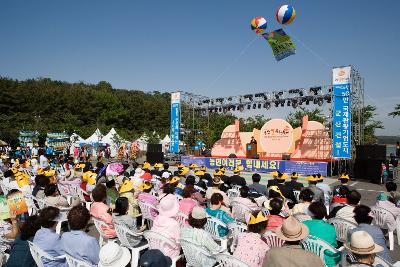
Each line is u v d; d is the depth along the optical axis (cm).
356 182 1753
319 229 448
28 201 796
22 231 419
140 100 7806
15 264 403
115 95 7781
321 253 438
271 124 2497
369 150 1764
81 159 2950
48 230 426
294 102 2269
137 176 1020
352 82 1923
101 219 575
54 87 7281
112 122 7012
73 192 918
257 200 752
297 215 555
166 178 924
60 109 6297
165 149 3991
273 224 487
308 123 2378
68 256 403
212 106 2789
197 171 1135
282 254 313
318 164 1978
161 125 7531
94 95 7150
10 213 544
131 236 529
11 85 5969
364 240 310
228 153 2761
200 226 462
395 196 791
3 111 5331
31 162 1678
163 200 511
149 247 507
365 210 480
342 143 1891
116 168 1039
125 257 362
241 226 566
